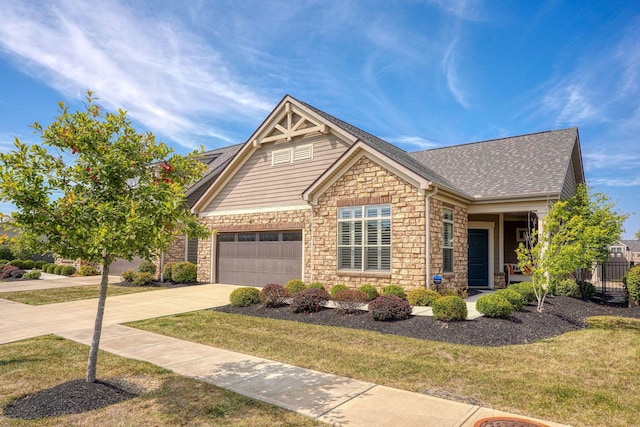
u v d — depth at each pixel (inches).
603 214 549.3
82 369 247.6
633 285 477.7
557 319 377.7
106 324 386.0
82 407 189.9
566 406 192.2
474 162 693.3
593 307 461.1
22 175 194.1
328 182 556.4
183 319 404.5
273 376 235.6
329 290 543.5
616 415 182.9
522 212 610.9
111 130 224.7
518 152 677.3
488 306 359.9
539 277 398.9
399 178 494.6
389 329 345.1
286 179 634.8
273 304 450.0
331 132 591.5
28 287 698.8
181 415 181.2
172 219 212.4
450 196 520.7
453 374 236.8
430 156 785.6
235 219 695.1
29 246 201.6
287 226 622.2
